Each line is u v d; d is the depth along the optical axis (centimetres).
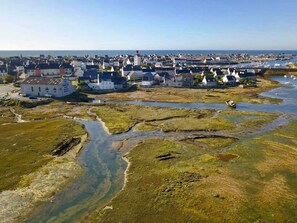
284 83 14250
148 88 12700
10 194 3719
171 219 3128
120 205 3419
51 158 4897
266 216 3144
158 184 3881
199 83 13525
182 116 7719
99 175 4291
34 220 3209
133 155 5006
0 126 6781
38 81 10506
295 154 4878
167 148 5284
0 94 10494
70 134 6172
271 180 3953
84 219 3200
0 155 4981
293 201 3425
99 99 10481
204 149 5234
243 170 4275
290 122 6962
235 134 6116
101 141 5847
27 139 5784
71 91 11019
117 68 18825
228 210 3250
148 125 6925
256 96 10719
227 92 11575
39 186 3931
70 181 4094
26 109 8631
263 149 5131
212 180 3956
